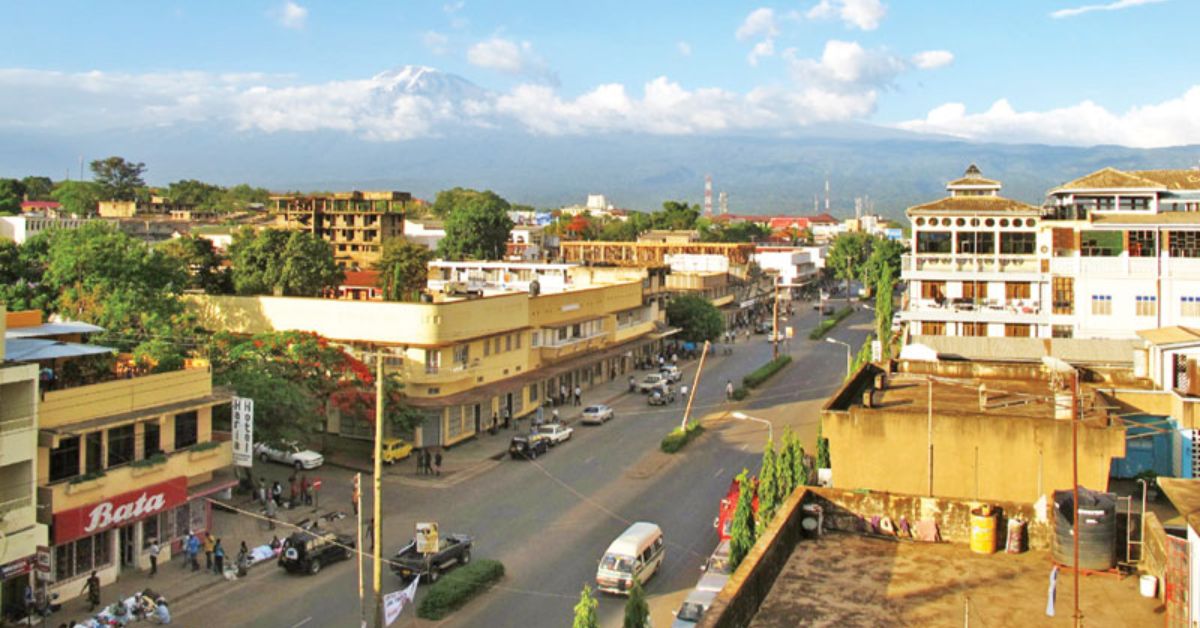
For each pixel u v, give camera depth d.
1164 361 34.81
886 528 19.34
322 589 37.56
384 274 101.94
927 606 15.77
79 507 35.03
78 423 35.88
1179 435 33.16
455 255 137.12
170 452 39.88
